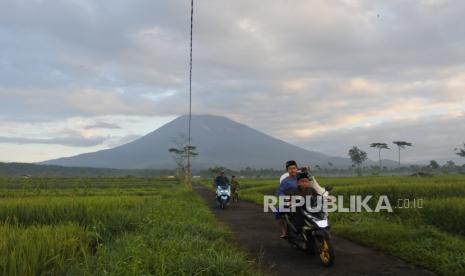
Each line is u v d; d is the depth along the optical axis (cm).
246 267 795
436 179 3619
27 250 731
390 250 1023
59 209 1478
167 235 1062
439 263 859
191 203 2291
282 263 930
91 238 1009
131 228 1219
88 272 671
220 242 1045
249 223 1619
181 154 8688
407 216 1458
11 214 1438
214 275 739
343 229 1294
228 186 2409
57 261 729
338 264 912
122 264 670
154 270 700
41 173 16500
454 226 1239
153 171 19112
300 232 1009
